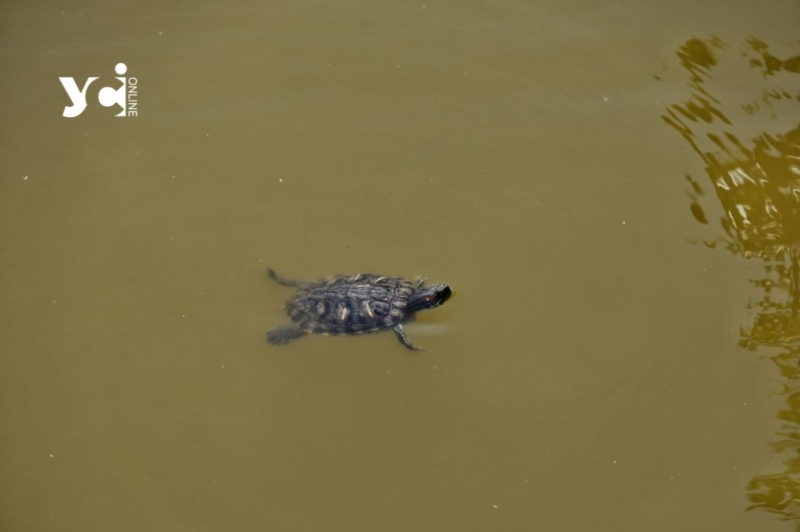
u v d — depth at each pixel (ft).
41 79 35.86
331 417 26.76
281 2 39.60
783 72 37.06
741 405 26.78
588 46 38.29
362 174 33.09
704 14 39.78
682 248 31.04
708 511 24.21
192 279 29.91
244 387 27.40
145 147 33.83
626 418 26.50
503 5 39.86
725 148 34.17
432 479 25.21
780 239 31.27
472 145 34.30
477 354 28.19
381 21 39.09
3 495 24.58
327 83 36.45
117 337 28.43
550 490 24.85
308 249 30.73
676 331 28.66
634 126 35.04
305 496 24.81
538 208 32.19
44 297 29.30
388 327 28.02
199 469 25.41
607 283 29.99
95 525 24.07
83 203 31.96
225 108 35.35
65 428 26.23
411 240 31.01
